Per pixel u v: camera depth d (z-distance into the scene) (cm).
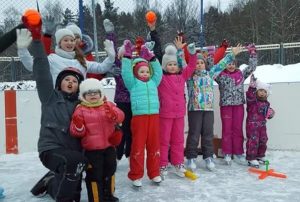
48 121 350
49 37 448
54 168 337
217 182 442
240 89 518
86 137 352
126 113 480
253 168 496
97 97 358
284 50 945
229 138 521
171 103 454
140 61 433
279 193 403
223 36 1789
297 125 583
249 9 2192
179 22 843
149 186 427
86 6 633
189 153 494
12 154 592
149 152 429
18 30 350
